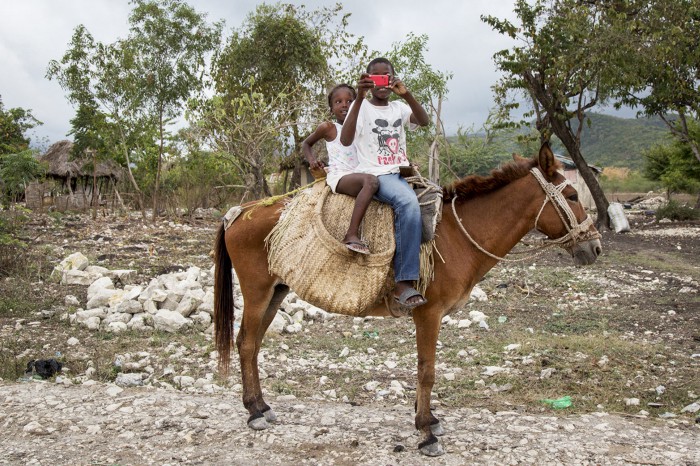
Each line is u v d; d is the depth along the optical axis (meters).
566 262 13.10
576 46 18.80
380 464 4.07
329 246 4.30
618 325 8.23
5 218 13.31
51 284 9.77
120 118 21.00
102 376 6.08
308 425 4.73
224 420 4.81
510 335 7.68
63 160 26.17
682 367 6.43
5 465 4.05
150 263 11.72
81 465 4.07
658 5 19.59
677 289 10.59
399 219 4.20
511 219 4.48
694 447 4.33
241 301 8.63
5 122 30.39
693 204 33.47
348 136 4.25
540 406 5.41
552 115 20.53
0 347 6.78
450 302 4.38
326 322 8.41
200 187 20.64
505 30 19.78
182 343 7.18
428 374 4.35
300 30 21.33
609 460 4.12
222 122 16.94
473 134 30.36
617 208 6.38
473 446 4.34
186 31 19.80
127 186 24.08
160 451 4.28
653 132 94.44
